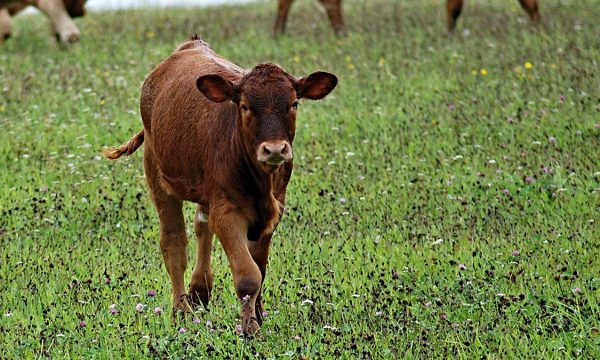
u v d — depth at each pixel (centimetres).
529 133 2338
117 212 1980
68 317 1437
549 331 1305
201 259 1533
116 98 2848
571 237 1695
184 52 1606
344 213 1900
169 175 1494
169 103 1508
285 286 1541
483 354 1255
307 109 2711
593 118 2380
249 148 1320
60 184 2158
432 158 2241
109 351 1290
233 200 1364
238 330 1314
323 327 1320
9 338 1364
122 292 1546
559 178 1994
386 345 1281
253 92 1316
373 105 2706
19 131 2566
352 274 1600
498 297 1429
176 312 1470
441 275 1573
